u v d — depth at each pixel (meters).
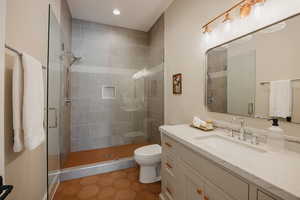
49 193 1.46
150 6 2.29
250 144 1.03
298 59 0.88
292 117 0.91
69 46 2.42
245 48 1.18
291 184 0.54
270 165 0.70
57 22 1.65
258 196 0.61
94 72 2.77
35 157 1.24
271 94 1.01
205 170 0.92
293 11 0.90
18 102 0.82
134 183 1.84
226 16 1.25
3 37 0.63
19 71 0.83
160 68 2.57
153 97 2.83
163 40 2.47
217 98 1.46
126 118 2.96
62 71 1.98
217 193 0.82
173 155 1.31
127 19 2.66
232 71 1.30
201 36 1.64
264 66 1.05
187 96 1.90
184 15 1.91
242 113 1.22
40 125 1.01
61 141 1.95
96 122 2.79
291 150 0.91
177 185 1.24
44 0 1.38
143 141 3.04
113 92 2.90
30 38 1.12
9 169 0.87
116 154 2.48
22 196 1.02
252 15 1.12
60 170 1.91
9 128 0.86
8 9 0.84
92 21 2.74
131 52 3.00
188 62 1.86
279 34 0.97
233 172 0.73
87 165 2.07
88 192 1.67
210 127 1.42
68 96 2.45
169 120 2.32
